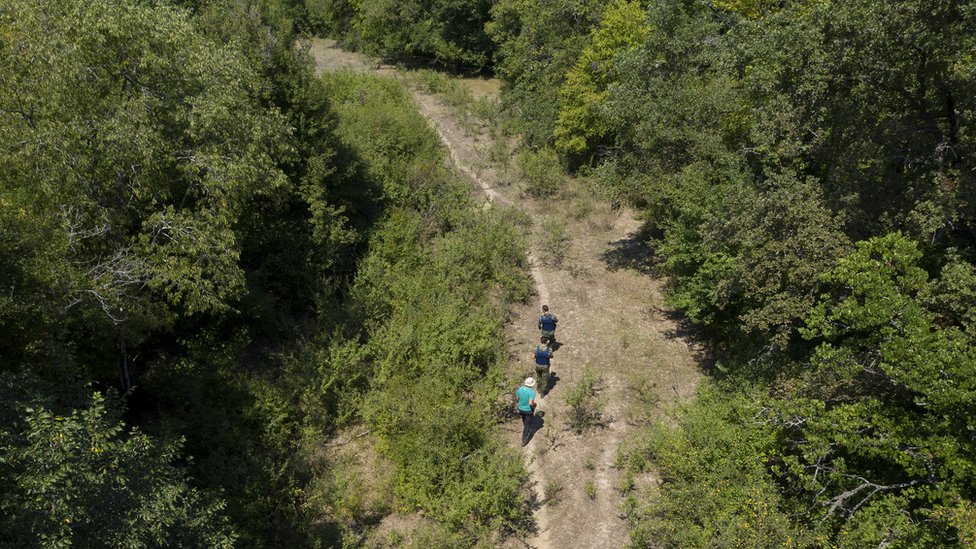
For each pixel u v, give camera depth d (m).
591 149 25.73
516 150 28.22
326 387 13.62
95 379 11.87
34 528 6.74
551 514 11.53
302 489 11.89
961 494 8.45
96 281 10.45
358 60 42.72
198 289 11.42
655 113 15.88
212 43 13.22
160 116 11.79
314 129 18.19
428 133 26.62
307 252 17.50
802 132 12.41
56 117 10.71
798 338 12.52
